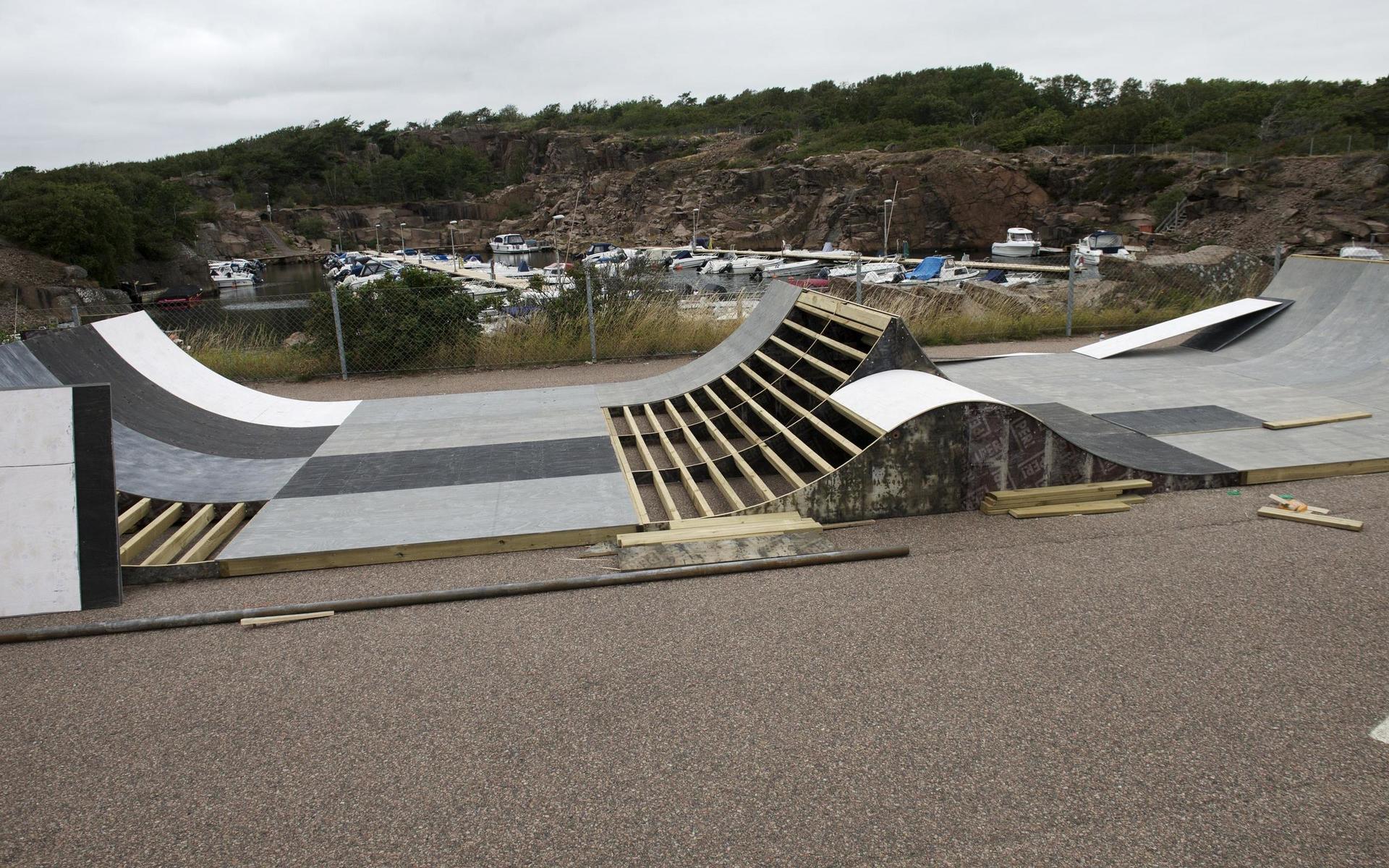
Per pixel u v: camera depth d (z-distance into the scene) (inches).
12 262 1752.0
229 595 176.6
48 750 123.4
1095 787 106.1
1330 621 147.3
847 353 274.7
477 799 108.4
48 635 158.2
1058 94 3818.9
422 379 436.8
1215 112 2807.6
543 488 231.6
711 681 135.0
